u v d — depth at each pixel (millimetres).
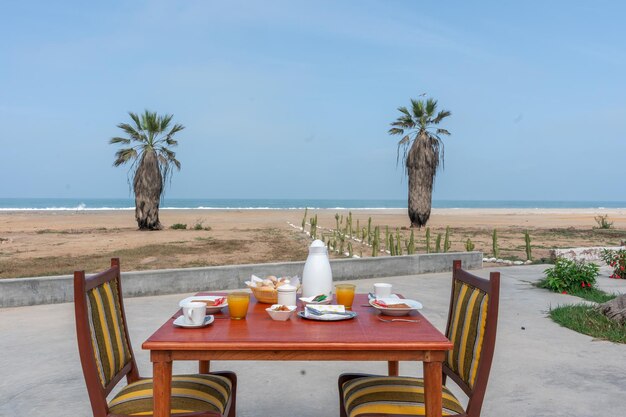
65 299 7746
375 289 3248
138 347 5418
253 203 166375
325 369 4789
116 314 2898
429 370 2414
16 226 29906
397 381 2941
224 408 2812
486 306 2570
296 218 41469
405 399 2719
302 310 3020
